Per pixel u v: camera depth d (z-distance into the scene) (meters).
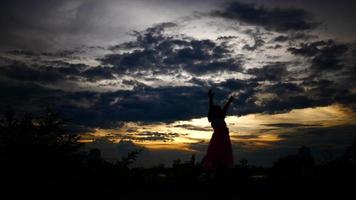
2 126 6.86
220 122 8.75
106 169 7.83
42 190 6.98
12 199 6.73
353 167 10.51
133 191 8.43
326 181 9.62
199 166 10.64
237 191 8.45
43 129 6.99
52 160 6.95
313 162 11.66
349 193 8.16
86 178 7.60
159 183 9.29
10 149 6.77
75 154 7.30
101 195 7.72
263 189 8.77
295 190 8.57
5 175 6.75
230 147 8.69
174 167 10.67
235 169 11.30
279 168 11.34
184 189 8.86
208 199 7.84
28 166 6.82
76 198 7.30
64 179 7.18
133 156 8.20
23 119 6.99
